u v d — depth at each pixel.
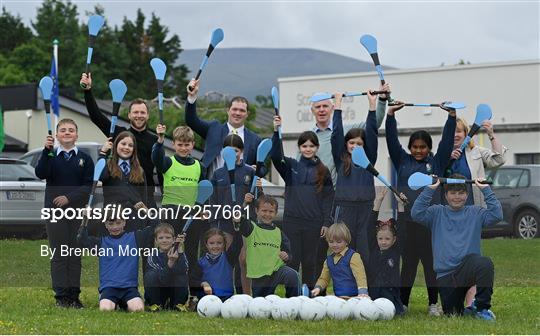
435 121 28.95
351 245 9.10
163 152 9.12
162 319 8.34
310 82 30.09
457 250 8.83
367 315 8.41
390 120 9.30
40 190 13.84
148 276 9.04
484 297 8.70
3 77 52.19
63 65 57.12
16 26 66.56
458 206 8.89
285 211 9.32
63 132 9.27
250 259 9.12
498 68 28.23
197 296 9.16
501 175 17.39
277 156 9.32
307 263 9.28
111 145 9.23
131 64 64.44
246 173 9.22
